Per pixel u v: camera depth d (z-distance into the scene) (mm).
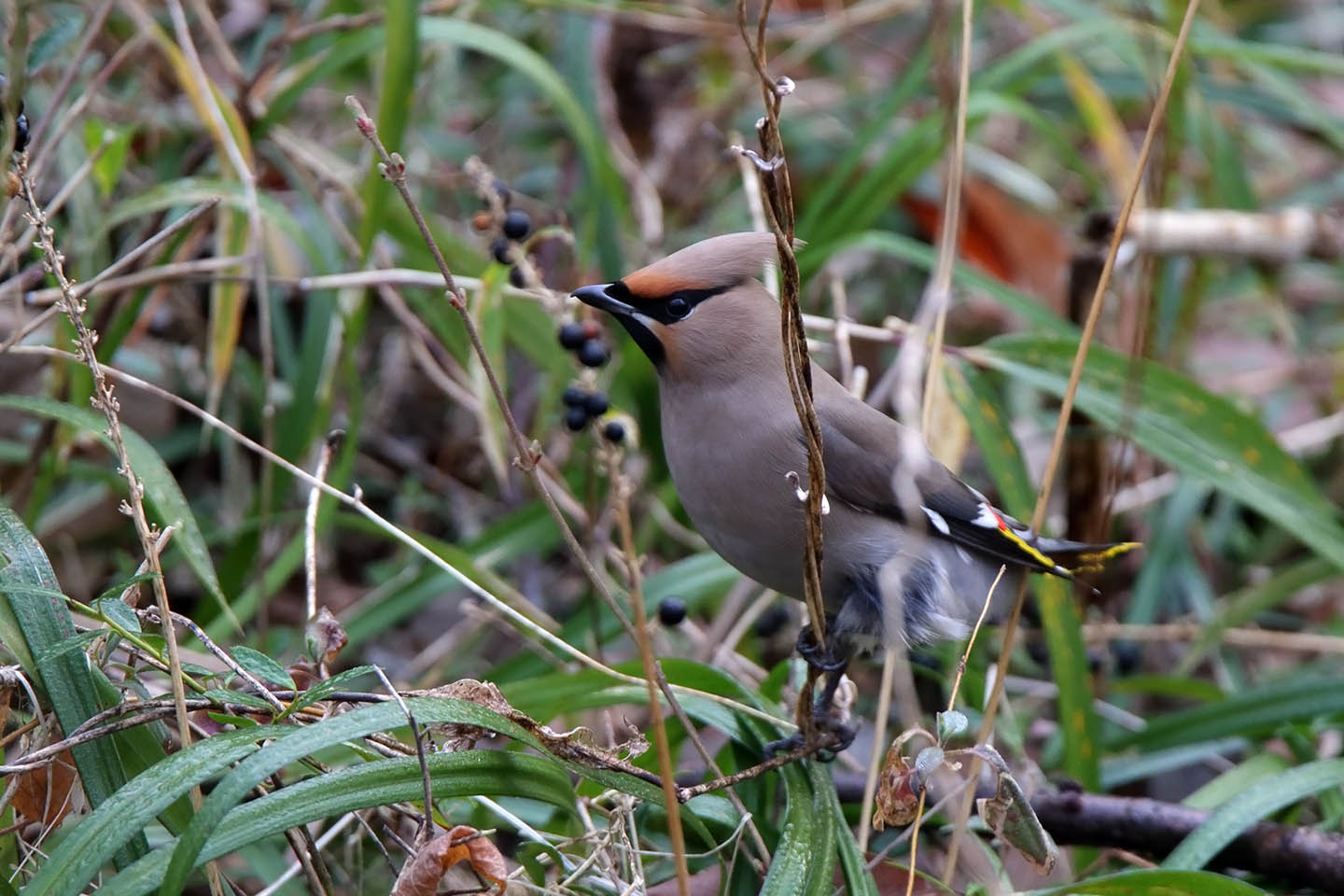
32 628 5973
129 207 9242
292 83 10289
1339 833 8148
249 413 11555
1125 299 11539
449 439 12398
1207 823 7309
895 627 6789
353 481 11945
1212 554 12156
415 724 5676
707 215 13625
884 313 13461
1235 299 14891
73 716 5910
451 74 13383
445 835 5613
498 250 8688
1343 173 15906
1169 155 11141
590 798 7328
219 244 9812
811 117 14398
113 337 9172
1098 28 11547
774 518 7840
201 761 5504
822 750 7535
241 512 10742
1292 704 8922
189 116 11375
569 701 7582
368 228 9344
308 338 10094
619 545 10758
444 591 9688
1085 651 8617
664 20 12586
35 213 6004
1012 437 9156
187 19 11836
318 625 6547
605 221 11398
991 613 8719
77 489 11047
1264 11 17094
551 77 10461
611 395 10820
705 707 7629
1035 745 10234
